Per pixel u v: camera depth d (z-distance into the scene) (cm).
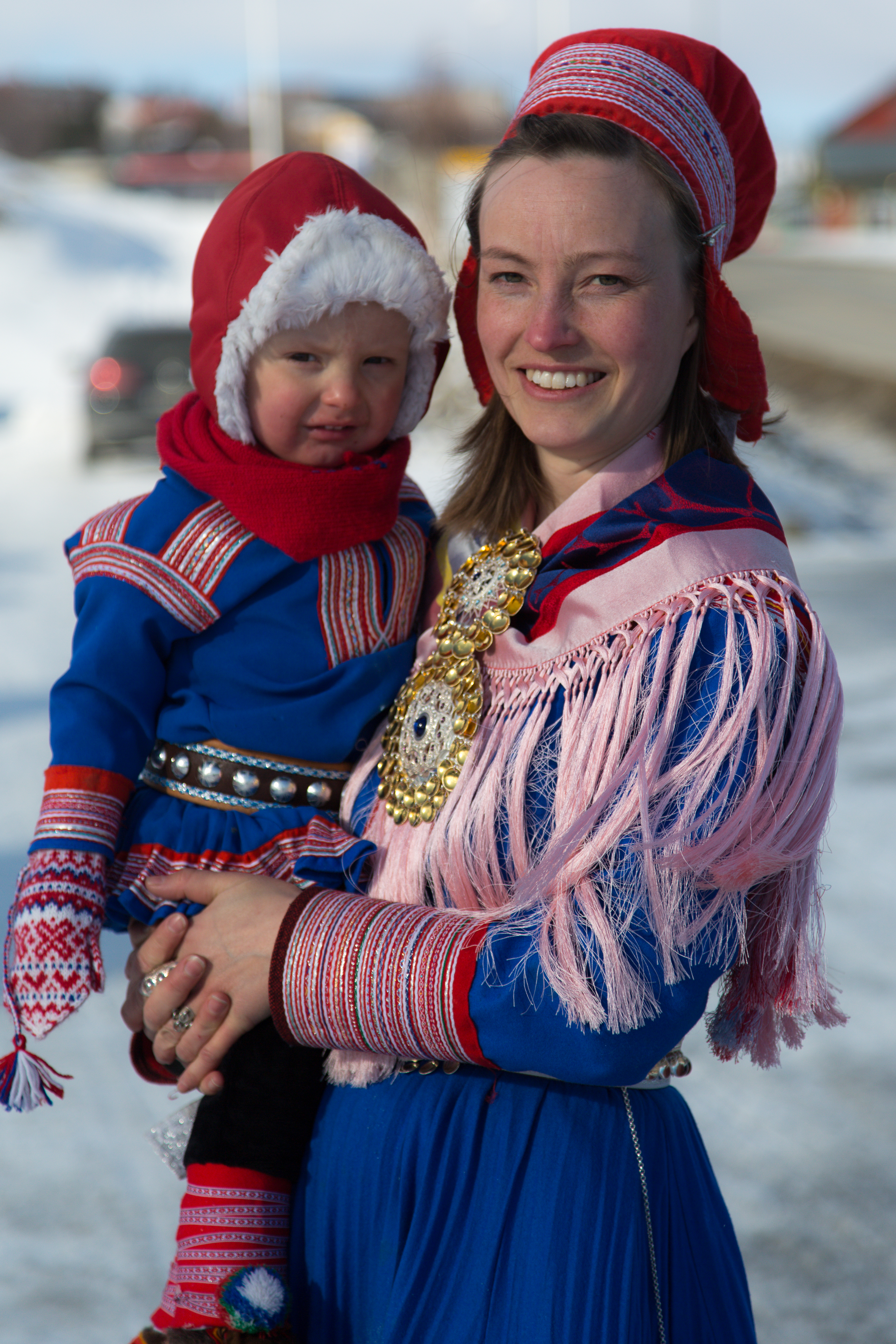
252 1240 148
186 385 1343
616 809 124
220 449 166
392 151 1186
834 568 864
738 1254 150
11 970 150
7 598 837
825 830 133
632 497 140
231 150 7594
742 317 141
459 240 169
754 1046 147
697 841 122
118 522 163
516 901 127
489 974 126
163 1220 279
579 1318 130
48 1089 148
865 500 1140
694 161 137
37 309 3212
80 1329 245
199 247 167
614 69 137
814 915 136
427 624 168
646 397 140
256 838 157
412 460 1022
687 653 127
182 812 160
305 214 159
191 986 143
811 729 127
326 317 160
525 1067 127
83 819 153
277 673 162
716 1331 142
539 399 141
